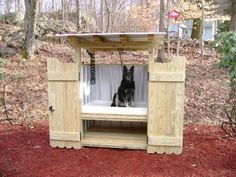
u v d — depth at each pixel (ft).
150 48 12.05
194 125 16.70
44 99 20.99
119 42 12.41
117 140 13.07
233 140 13.92
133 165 11.04
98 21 57.62
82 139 13.12
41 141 13.93
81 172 10.39
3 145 13.29
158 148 12.32
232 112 15.33
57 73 12.68
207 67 27.73
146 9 40.75
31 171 10.46
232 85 12.26
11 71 25.12
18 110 19.17
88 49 13.50
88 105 13.60
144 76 14.38
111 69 14.67
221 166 10.87
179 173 10.28
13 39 32.04
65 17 48.44
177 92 11.93
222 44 11.15
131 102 13.80
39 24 36.24
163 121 12.17
